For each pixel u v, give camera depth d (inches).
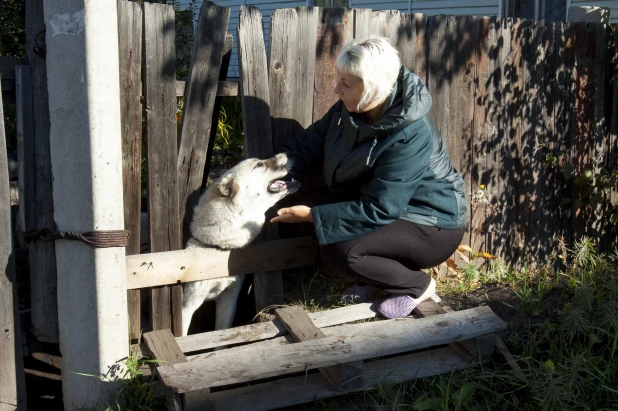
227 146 254.5
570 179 181.8
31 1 115.6
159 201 132.5
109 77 112.4
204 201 138.7
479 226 169.5
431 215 128.1
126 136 125.7
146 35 123.9
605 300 142.0
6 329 121.0
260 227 142.1
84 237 115.3
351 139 126.6
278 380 119.4
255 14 135.7
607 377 121.8
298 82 144.1
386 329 122.6
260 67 138.1
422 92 121.6
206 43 131.1
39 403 138.3
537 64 170.1
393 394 118.5
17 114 119.0
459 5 313.4
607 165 188.9
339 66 119.3
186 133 133.6
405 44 152.3
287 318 127.3
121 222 119.0
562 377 117.3
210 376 107.2
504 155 170.1
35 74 118.1
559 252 183.6
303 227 154.2
